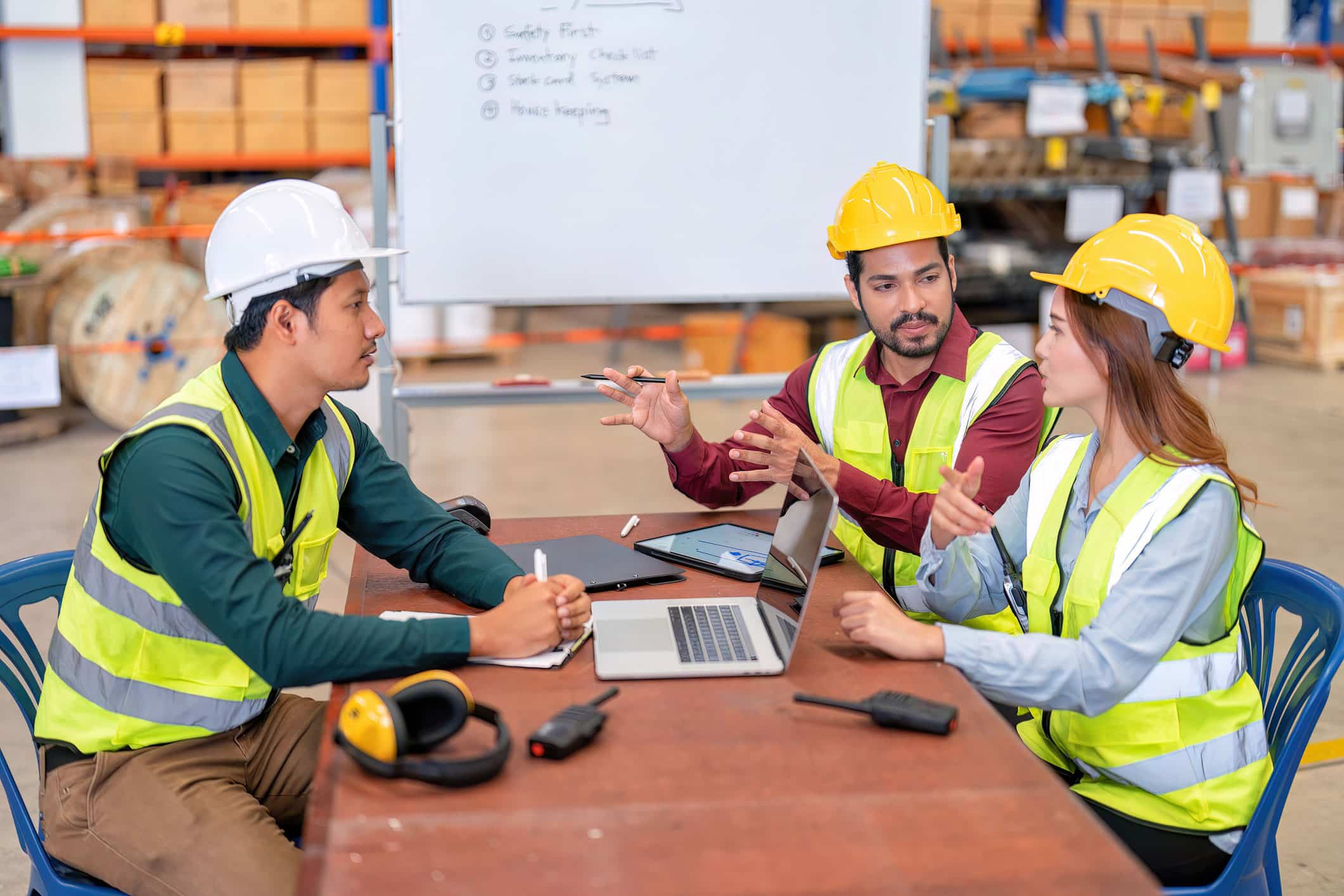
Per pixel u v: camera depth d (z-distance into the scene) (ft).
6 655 5.68
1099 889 3.36
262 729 5.61
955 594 5.62
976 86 21.08
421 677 4.43
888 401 7.22
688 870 3.44
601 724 4.30
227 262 5.21
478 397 9.99
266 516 5.34
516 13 9.45
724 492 7.29
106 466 5.09
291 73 20.49
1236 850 5.04
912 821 3.72
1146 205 23.56
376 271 9.64
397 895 3.33
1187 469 5.07
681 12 9.62
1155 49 23.40
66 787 5.20
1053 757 5.67
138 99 20.18
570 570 6.03
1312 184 24.70
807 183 10.03
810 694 4.64
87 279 18.17
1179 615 4.91
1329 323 22.95
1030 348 22.09
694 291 10.06
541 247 9.82
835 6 9.80
